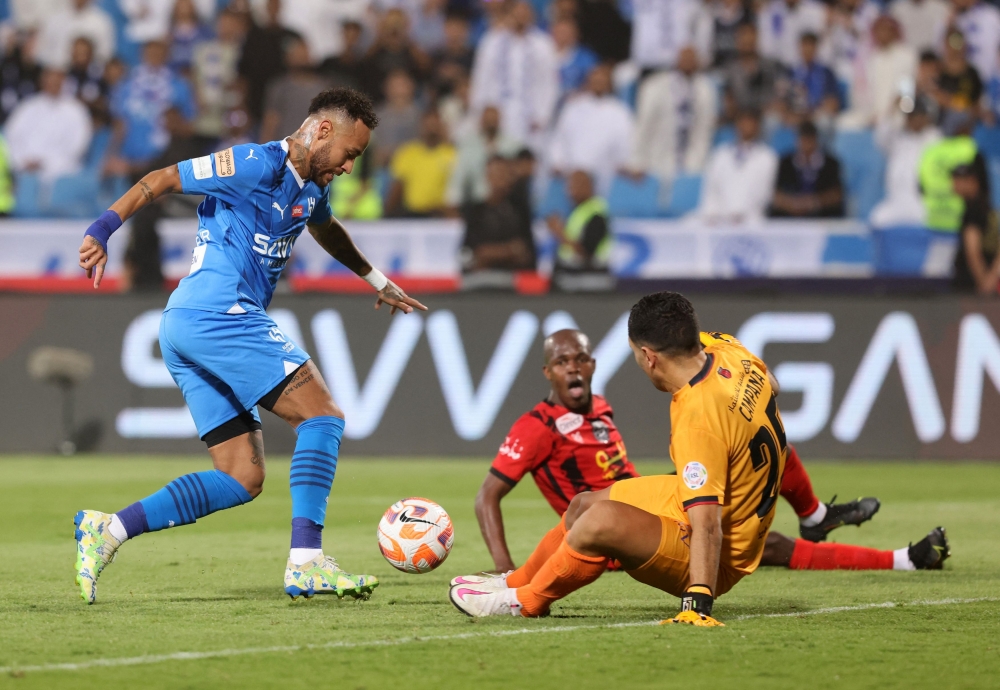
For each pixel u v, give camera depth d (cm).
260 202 1566
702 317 4525
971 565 2042
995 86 5653
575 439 1870
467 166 5341
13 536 2438
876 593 1709
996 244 5038
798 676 1114
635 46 5716
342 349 4556
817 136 5209
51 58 5938
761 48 5622
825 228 5209
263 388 1552
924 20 5647
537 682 1084
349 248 1802
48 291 4938
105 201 5678
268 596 1658
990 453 4341
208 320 1534
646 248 5269
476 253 5028
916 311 4419
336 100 1596
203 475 1575
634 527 1372
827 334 4447
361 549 2277
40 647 1241
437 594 1698
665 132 5491
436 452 4478
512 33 5656
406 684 1073
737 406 1355
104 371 4631
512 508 3080
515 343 4503
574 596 1697
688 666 1152
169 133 5522
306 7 5916
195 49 5772
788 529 2620
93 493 3275
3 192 5709
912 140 5366
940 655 1216
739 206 5334
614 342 4453
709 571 1340
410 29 5803
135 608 1535
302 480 1564
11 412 4647
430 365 4522
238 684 1070
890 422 4394
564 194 5553
